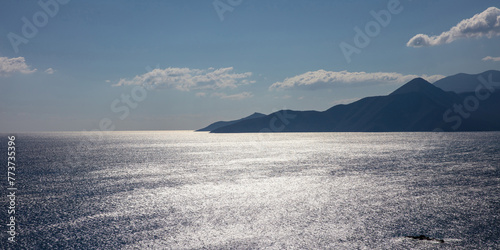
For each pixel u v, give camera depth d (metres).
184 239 30.81
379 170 80.50
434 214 37.81
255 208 42.34
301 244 29.31
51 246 29.17
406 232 31.98
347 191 53.12
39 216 38.72
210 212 40.47
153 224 35.53
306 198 48.16
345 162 102.69
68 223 35.91
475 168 80.75
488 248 27.61
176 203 45.53
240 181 65.69
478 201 43.84
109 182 65.06
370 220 36.12
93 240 30.61
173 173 79.06
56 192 53.84
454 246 28.16
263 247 28.73
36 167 92.56
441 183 59.16
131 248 28.73
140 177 72.19
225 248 28.55
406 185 57.81
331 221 36.06
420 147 171.88
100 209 42.09
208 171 82.75
